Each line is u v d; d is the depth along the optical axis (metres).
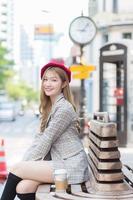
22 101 146.38
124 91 21.98
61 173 5.47
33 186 5.86
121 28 47.06
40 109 6.51
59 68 6.39
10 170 5.92
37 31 89.56
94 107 40.31
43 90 6.48
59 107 6.11
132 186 5.88
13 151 21.62
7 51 115.38
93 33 23.55
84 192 5.39
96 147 5.86
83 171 5.95
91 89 52.28
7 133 38.97
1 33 179.12
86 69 24.30
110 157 5.45
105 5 48.41
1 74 113.62
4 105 65.50
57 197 5.25
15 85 143.75
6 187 5.89
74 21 23.56
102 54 22.48
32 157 6.07
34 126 51.28
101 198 5.13
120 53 21.91
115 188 5.41
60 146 6.08
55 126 6.03
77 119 6.16
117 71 22.64
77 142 6.14
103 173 5.44
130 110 22.09
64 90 6.40
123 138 22.05
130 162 15.70
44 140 6.04
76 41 23.66
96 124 5.98
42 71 6.48
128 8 47.12
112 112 26.41
